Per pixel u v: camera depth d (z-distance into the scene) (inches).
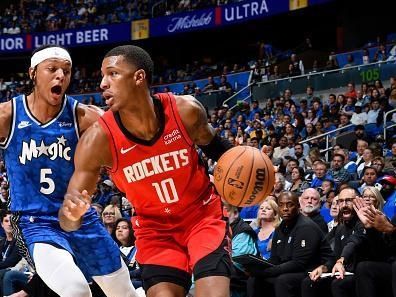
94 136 126.1
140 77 123.3
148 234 132.6
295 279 236.2
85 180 126.5
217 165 131.6
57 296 225.8
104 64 124.6
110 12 1038.4
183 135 127.2
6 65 1170.6
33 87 162.1
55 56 157.5
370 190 248.2
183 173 127.6
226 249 128.0
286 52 890.1
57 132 160.9
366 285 216.4
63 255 152.3
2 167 591.2
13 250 297.6
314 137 493.0
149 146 125.6
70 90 1003.3
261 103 662.5
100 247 163.2
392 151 393.7
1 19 1093.8
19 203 160.4
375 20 858.8
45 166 160.1
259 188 129.1
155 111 126.0
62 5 1089.4
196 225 131.3
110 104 123.9
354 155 426.0
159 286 127.0
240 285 257.8
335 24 962.7
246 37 1043.3
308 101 611.5
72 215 119.0
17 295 235.3
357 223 231.3
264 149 466.0
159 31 962.1
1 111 160.6
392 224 217.9
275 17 924.6
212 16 904.3
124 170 127.8
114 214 312.5
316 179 378.9
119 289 167.6
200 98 721.6
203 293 121.6
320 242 240.7
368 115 508.7
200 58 1085.1
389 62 571.8
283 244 249.4
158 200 129.3
